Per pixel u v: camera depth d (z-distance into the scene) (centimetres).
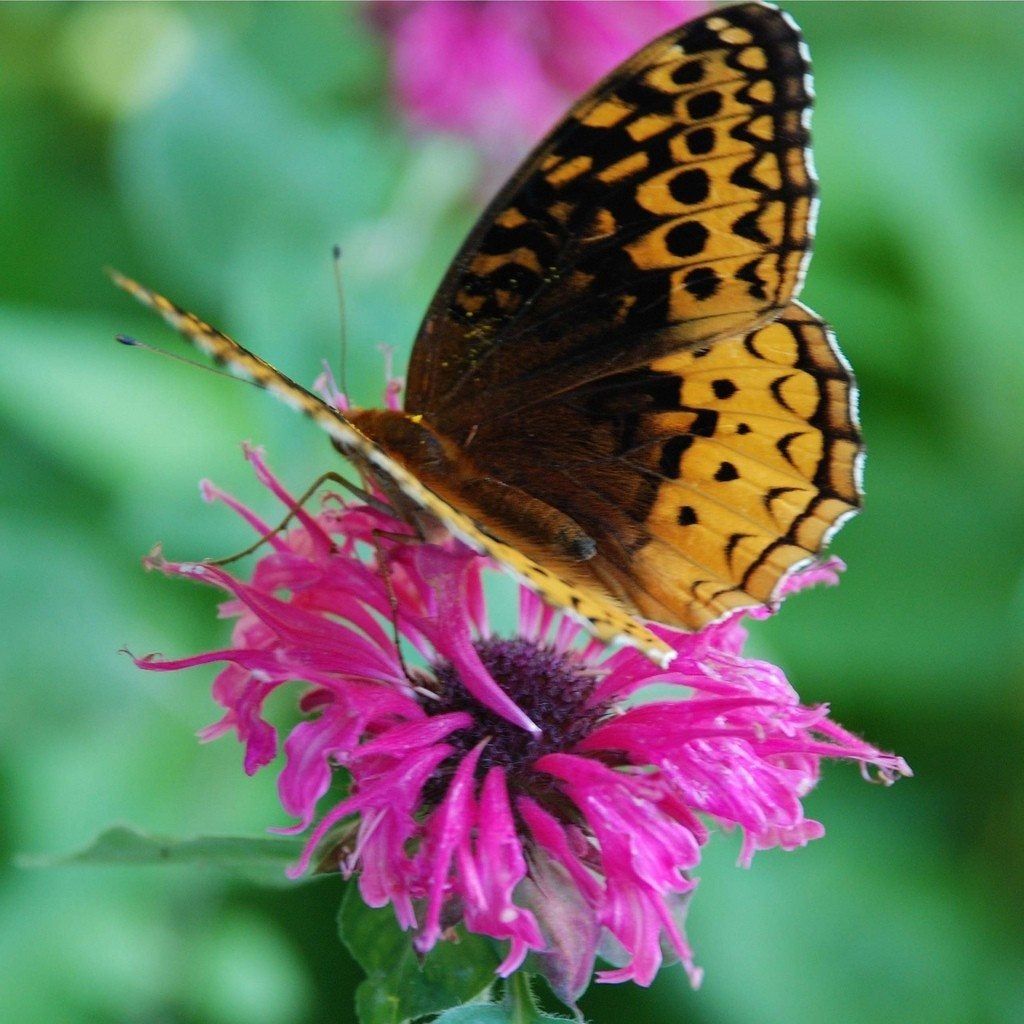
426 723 44
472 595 47
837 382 45
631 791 44
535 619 47
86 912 50
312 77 54
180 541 52
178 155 53
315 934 51
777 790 44
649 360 45
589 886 44
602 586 45
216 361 43
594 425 46
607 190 45
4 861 50
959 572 53
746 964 51
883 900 51
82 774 51
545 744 45
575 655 47
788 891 51
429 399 46
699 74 45
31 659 51
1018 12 59
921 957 51
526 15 54
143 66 56
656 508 45
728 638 46
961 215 55
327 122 54
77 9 56
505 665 46
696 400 45
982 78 56
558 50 54
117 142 55
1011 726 52
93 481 52
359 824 45
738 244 45
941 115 56
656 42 45
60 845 51
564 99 54
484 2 54
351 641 45
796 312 45
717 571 45
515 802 45
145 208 53
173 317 43
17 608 51
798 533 45
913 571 53
